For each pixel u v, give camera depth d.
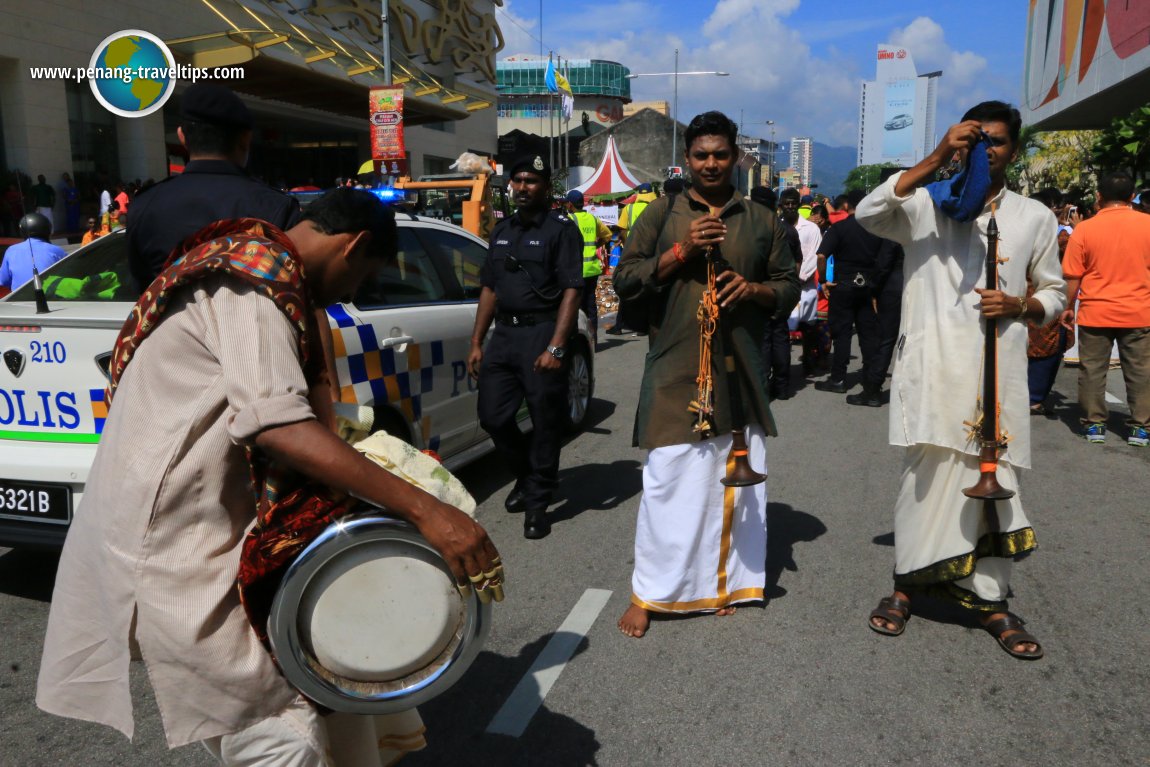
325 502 1.59
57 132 15.29
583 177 33.78
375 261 1.79
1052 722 2.78
